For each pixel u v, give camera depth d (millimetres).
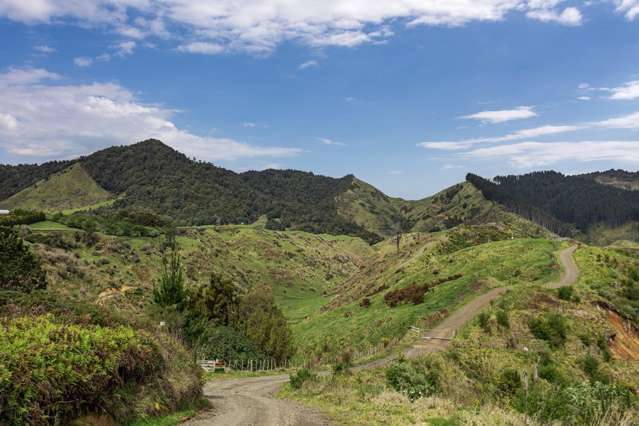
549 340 40688
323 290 172250
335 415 15414
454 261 85688
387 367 28922
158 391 14242
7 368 8664
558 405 12516
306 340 70375
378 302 76875
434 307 58062
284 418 14688
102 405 11023
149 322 18906
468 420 12227
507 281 67125
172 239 133250
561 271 71125
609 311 50531
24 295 15930
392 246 193500
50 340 10461
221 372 41781
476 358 34875
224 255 156625
